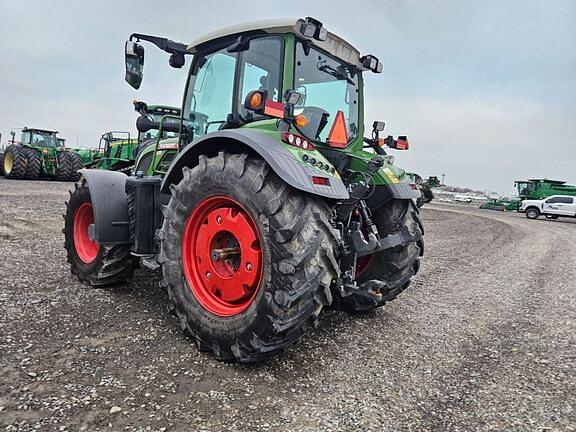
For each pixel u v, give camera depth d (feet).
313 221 8.07
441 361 9.45
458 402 7.66
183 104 12.48
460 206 112.68
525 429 6.84
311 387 7.87
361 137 12.53
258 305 8.02
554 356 9.96
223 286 8.79
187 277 9.34
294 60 10.00
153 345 9.03
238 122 10.64
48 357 8.09
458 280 18.34
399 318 12.35
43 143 59.11
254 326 8.02
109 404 6.74
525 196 102.27
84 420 6.28
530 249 30.42
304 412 7.00
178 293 9.41
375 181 11.71
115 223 11.87
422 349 10.10
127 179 11.86
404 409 7.33
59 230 21.85
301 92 10.30
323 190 8.02
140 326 9.96
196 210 9.30
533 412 7.38
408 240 10.78
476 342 10.78
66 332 9.30
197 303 9.03
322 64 10.96
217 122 11.28
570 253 29.09
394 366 9.04
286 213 7.91
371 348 9.94
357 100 12.43
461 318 12.75
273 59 10.09
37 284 12.55
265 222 7.98
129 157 36.29
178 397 7.14
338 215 9.84
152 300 11.82
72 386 7.15
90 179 12.19
